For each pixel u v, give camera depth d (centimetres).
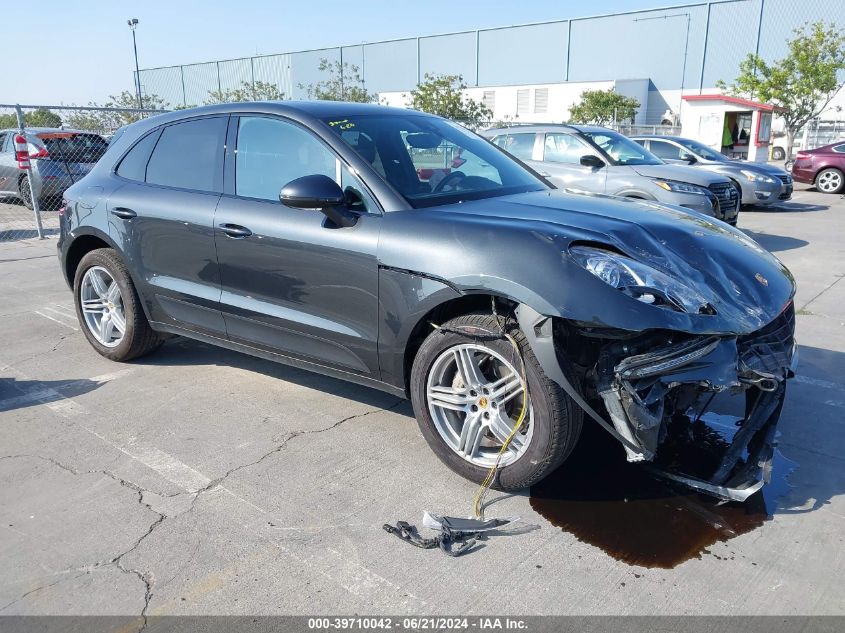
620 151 948
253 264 371
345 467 333
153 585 249
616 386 267
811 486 314
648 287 269
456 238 299
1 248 960
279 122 376
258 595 244
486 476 307
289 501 304
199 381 446
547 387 277
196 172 411
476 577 253
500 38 4947
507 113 4078
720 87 3306
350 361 347
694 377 266
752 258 322
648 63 4459
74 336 545
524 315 275
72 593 245
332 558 264
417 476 324
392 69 5278
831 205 1478
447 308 314
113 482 320
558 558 263
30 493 311
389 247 315
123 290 451
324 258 338
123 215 434
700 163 1343
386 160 352
